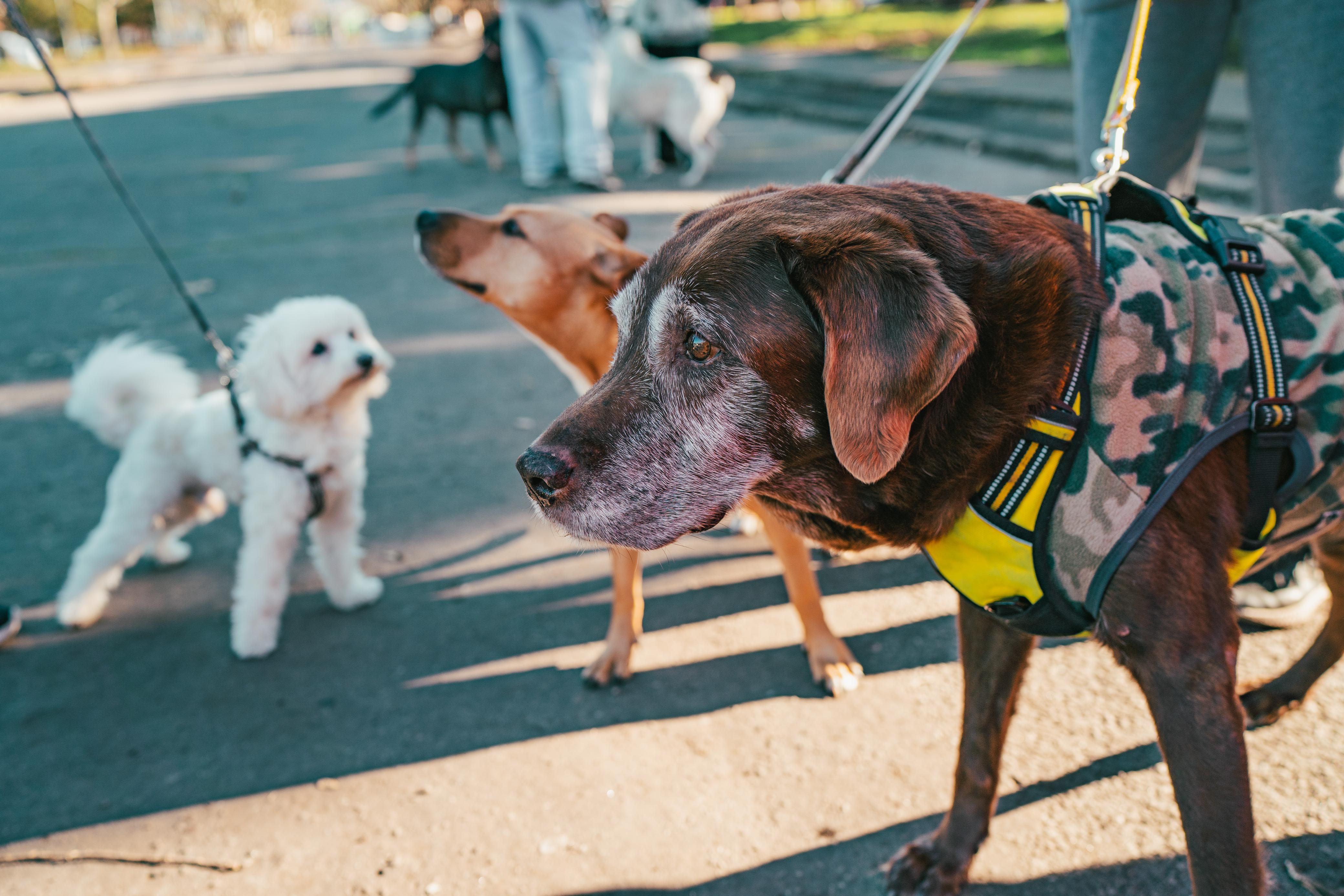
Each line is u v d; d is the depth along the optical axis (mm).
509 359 5273
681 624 2951
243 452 3006
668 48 9688
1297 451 1490
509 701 2668
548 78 8930
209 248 7887
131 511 3195
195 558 3662
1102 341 1434
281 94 21328
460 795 2322
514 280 2896
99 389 3236
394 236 7820
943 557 1604
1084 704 2385
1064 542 1432
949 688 2533
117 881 2154
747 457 1542
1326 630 2193
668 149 9375
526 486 1616
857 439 1372
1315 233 1595
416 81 10430
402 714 2652
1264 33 2410
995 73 11477
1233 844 1404
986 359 1438
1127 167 2709
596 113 8383
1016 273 1442
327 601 3316
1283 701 2244
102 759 2572
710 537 3467
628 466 1554
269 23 81625
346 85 22672
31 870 2205
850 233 1428
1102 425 1412
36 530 3838
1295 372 1488
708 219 1631
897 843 2064
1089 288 1454
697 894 1986
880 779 2246
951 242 1473
